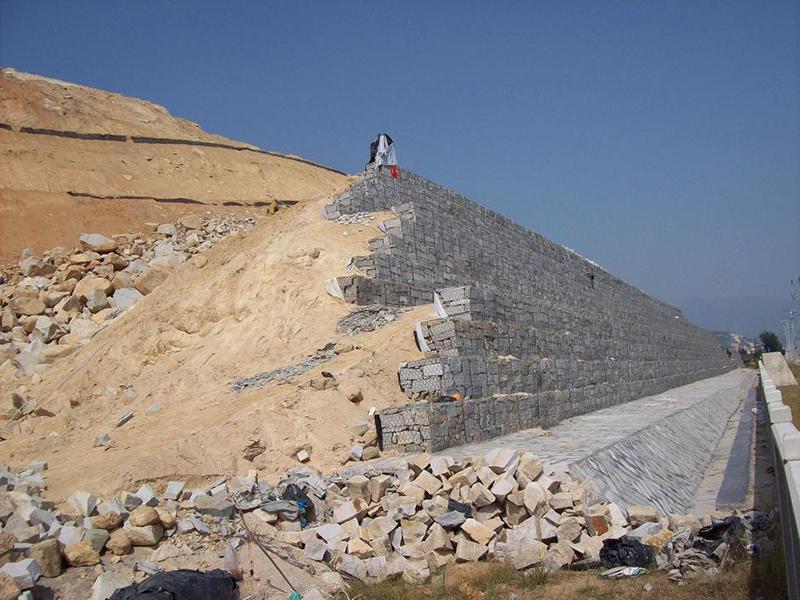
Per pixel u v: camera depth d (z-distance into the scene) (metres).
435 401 18.02
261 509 12.55
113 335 27.59
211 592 9.12
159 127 67.44
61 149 54.50
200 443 15.21
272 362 21.78
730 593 9.38
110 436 19.22
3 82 58.94
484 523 12.34
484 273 32.91
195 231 43.09
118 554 10.85
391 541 12.09
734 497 16.23
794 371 55.16
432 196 32.81
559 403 25.36
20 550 10.09
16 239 42.75
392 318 22.23
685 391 48.97
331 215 29.02
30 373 27.77
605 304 49.19
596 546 11.53
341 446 16.44
